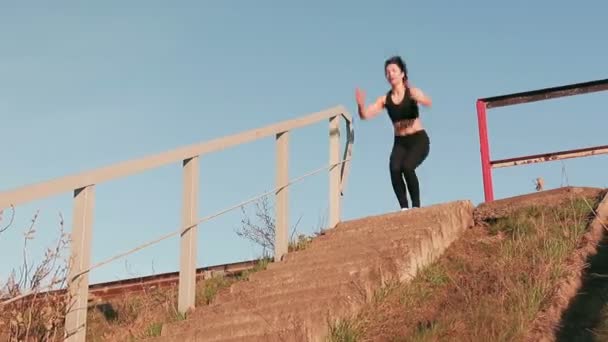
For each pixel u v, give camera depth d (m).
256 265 8.70
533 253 6.90
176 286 8.76
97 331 7.59
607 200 8.00
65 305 6.11
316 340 5.99
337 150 9.50
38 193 6.00
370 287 6.77
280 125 8.63
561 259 6.75
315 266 7.69
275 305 6.69
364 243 7.89
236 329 6.40
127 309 8.18
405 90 8.92
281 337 5.96
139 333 7.18
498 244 7.70
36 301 6.11
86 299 6.32
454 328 5.84
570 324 5.77
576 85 9.83
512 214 8.30
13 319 5.82
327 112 9.45
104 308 8.33
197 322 6.84
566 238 7.20
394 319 6.39
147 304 8.08
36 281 6.03
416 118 8.94
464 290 6.49
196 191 7.52
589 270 6.70
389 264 7.07
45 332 5.98
